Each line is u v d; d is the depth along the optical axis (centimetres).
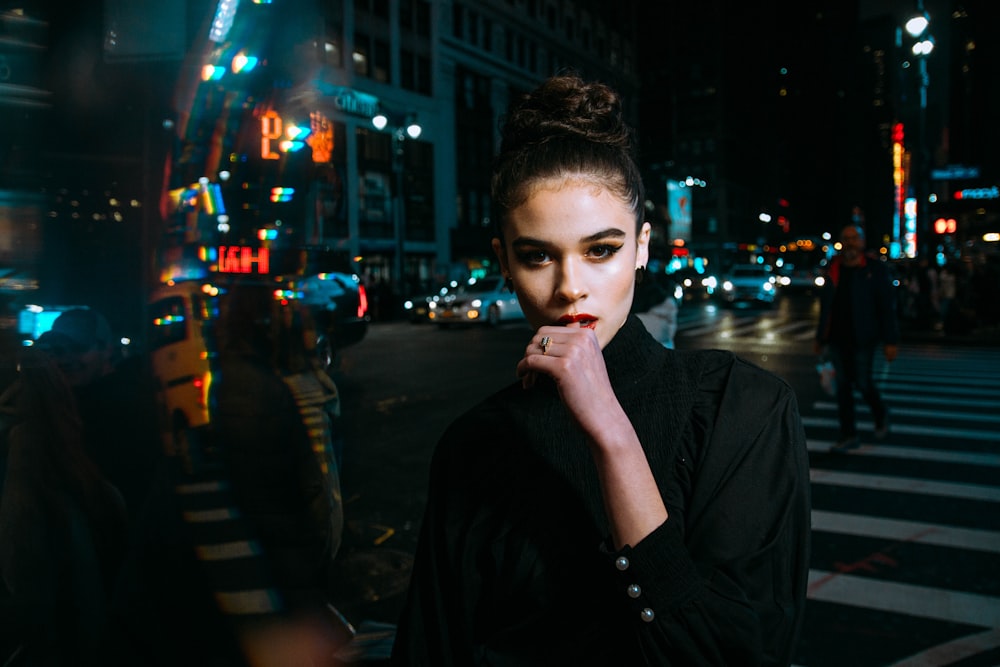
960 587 368
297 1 345
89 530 180
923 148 3303
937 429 714
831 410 812
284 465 193
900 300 2278
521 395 98
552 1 4744
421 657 98
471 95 4069
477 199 4134
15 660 163
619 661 83
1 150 275
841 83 15762
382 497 499
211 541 186
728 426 87
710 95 7500
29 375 175
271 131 374
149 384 213
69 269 313
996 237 2305
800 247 5722
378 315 2414
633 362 91
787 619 81
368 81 3250
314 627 191
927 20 1502
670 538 76
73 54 284
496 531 92
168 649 180
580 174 83
